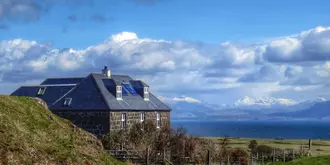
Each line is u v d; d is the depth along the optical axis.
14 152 22.42
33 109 28.47
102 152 28.97
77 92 69.44
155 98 75.88
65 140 27.09
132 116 68.12
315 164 40.09
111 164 27.77
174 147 55.66
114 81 69.31
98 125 64.94
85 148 27.72
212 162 56.03
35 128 26.27
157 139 55.91
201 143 57.69
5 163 21.33
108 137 58.59
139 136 56.25
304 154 63.25
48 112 29.62
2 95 27.88
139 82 74.81
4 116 25.16
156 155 51.81
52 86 75.19
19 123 25.47
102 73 74.38
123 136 57.56
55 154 24.52
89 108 65.44
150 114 71.62
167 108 75.56
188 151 55.44
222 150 59.34
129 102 69.06
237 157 59.09
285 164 42.62
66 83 76.25
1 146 22.23
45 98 73.00
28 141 24.17
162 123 74.06
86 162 25.56
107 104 64.88
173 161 54.66
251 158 62.09
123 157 46.44
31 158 22.83
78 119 66.38
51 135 26.75
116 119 65.19
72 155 25.39
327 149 87.38
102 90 68.12
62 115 67.62
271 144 104.62
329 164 39.66
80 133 29.55
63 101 68.69
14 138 23.56
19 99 28.66
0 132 23.38
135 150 49.84
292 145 101.50
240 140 122.94
